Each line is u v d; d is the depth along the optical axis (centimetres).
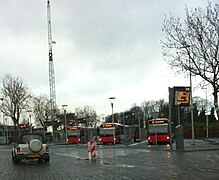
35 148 2331
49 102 9056
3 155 3572
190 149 3089
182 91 3431
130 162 2156
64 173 1677
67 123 9519
